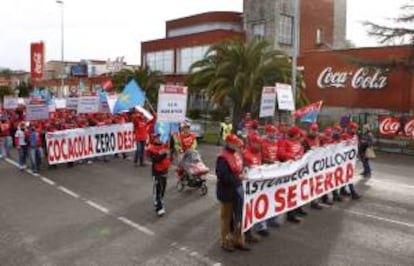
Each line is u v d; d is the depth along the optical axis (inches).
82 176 625.9
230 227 335.6
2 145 808.9
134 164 719.7
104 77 2298.2
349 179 486.9
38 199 494.0
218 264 308.0
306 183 419.2
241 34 1726.1
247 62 1053.2
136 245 346.0
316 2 1753.2
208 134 1210.6
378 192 525.7
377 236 365.7
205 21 1905.8
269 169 358.9
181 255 325.1
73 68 3334.2
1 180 605.9
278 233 373.1
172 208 449.7
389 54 1106.1
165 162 423.2
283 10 1658.5
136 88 779.4
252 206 347.9
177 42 1904.5
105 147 761.0
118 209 448.5
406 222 404.8
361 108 1157.1
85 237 365.4
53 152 694.5
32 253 332.2
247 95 1010.1
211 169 669.3
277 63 1035.3
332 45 1822.1
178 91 576.1
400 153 898.7
